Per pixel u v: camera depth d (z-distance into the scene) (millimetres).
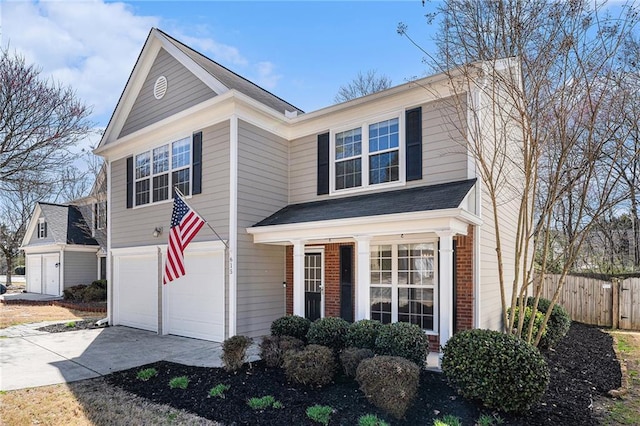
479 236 7898
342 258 9883
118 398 5781
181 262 8453
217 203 9797
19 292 26547
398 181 9125
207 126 10188
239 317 9305
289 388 5906
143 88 12242
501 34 6895
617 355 8539
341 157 10312
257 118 10234
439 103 8586
